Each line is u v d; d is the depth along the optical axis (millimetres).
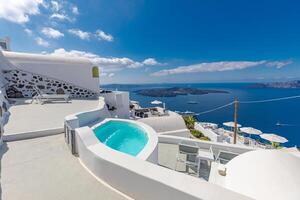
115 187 3293
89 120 8492
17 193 3189
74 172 3914
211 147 7535
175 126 18062
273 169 3311
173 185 2480
